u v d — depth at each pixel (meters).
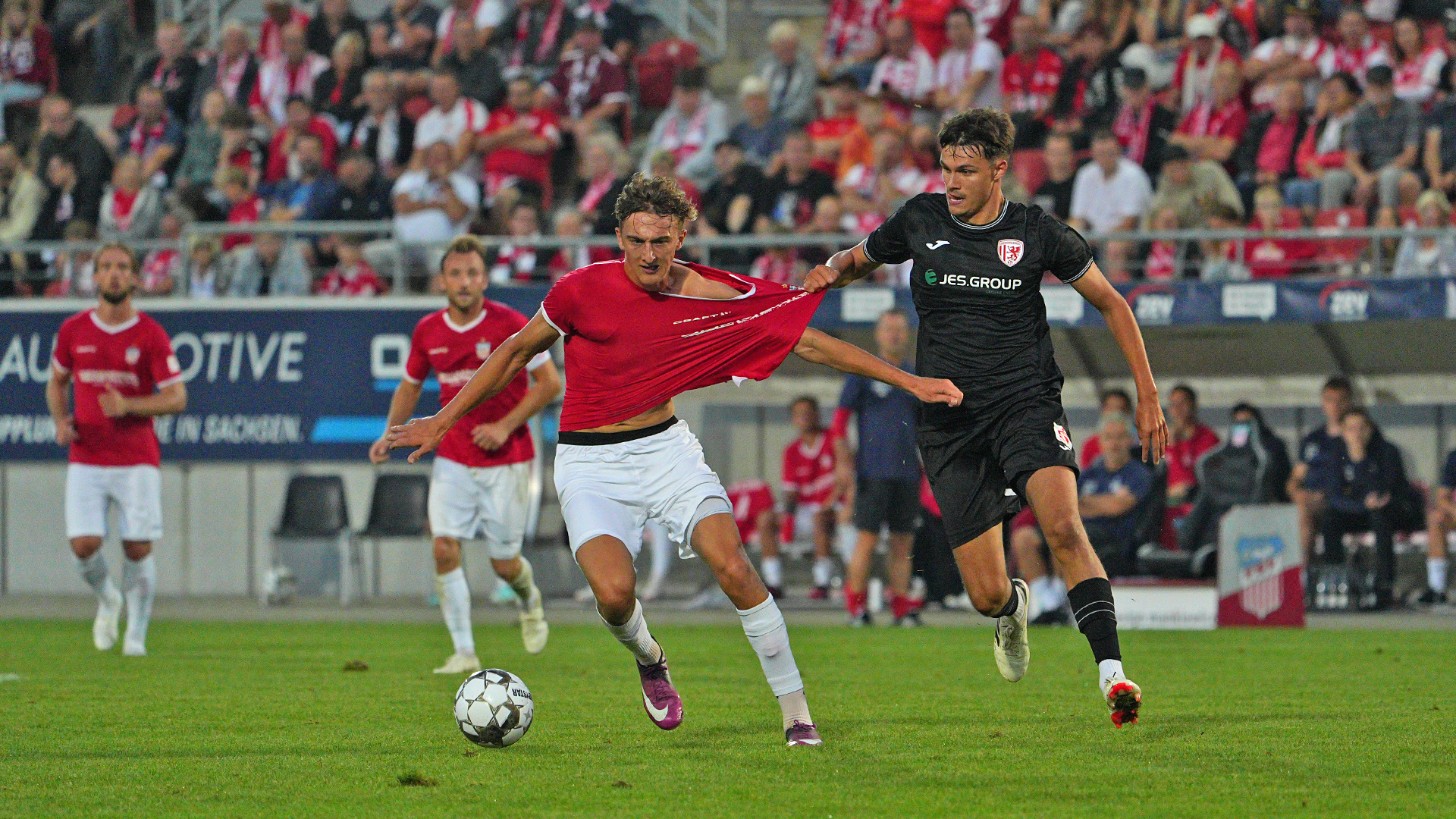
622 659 34.62
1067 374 58.88
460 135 68.44
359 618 48.56
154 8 85.25
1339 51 62.69
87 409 35.81
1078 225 57.53
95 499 36.00
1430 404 55.84
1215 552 46.31
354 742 21.50
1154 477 48.12
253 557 58.59
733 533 20.23
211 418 56.19
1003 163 21.36
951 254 21.69
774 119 67.06
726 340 20.08
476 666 32.00
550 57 74.00
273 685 29.38
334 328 55.62
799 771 18.66
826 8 79.56
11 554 59.75
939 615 48.78
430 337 32.03
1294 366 56.88
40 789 17.80
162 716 24.56
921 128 61.97
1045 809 16.22
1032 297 21.72
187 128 75.19
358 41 73.00
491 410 31.75
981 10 68.75
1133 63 65.31
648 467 20.23
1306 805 16.42
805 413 54.19
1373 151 57.47
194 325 56.41
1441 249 52.19
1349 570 48.97
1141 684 28.77
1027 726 22.72
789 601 53.47
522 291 53.75
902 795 17.05
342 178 65.19
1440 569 49.28
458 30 71.50
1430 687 28.02
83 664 33.88
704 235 59.59
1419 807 16.28
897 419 44.00
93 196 69.69
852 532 49.50
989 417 21.75
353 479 58.12
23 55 81.12
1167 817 15.77
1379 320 50.56
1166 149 57.16
